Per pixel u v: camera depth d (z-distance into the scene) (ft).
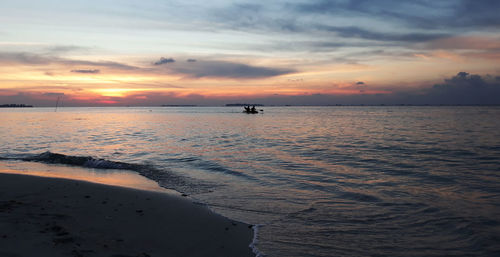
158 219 22.76
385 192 32.48
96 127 138.10
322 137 94.53
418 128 126.21
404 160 53.06
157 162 51.26
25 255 14.38
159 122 185.47
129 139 87.45
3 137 90.79
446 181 37.65
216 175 41.29
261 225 22.62
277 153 61.82
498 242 19.63
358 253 18.26
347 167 47.21
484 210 26.18
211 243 19.07
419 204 28.14
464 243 19.62
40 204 24.02
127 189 31.12
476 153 59.88
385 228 22.26
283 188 34.30
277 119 225.97
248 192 32.42
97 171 42.80
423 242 19.85
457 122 165.48
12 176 34.04
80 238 17.58
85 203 25.17
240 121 199.52
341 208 26.99
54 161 49.03
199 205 27.09
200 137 94.38
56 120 206.28
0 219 19.40
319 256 17.81
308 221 23.65
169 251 17.51
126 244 17.69
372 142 79.66
